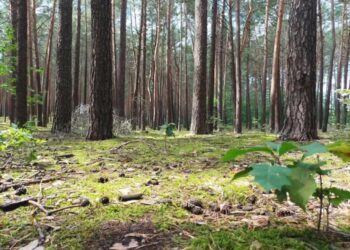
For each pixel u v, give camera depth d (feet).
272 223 6.48
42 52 119.03
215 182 9.63
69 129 30.78
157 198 8.18
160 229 6.23
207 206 7.59
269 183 4.15
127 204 7.76
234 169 11.53
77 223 6.62
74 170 11.83
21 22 28.91
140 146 18.80
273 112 51.06
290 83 19.22
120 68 47.80
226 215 7.01
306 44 18.69
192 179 10.11
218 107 61.31
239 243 5.51
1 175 10.98
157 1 79.41
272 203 7.72
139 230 6.20
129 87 117.60
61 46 31.55
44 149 17.44
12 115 48.78
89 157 14.74
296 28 18.89
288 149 4.99
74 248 5.53
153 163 13.15
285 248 5.30
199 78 32.48
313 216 6.83
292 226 6.29
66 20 31.73
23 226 6.56
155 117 74.33
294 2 19.03
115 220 6.73
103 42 21.83
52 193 8.74
